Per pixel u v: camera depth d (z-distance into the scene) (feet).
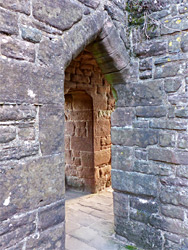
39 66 4.50
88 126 13.52
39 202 4.51
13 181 4.06
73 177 14.47
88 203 12.06
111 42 6.72
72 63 11.78
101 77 13.84
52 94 4.76
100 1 6.18
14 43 4.07
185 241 6.66
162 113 7.08
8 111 3.98
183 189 6.68
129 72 7.80
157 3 7.10
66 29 5.10
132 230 7.88
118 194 8.27
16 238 4.12
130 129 7.84
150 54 7.33
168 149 6.96
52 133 4.76
